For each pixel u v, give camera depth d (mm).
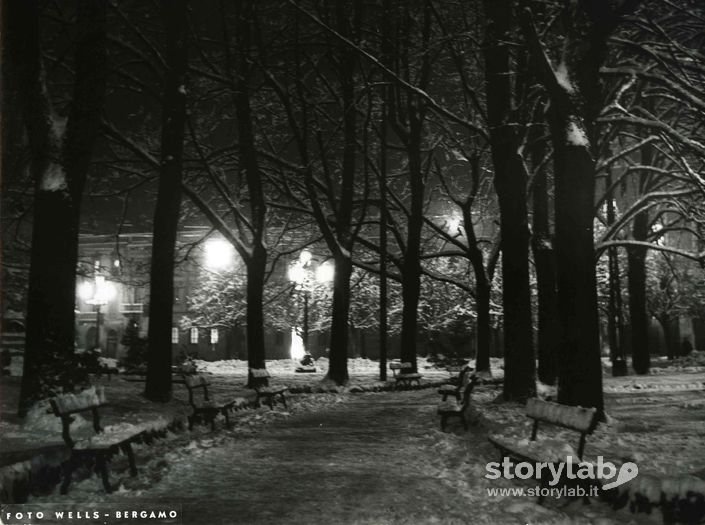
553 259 22828
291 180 31031
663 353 82562
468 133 31141
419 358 63906
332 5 27656
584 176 13820
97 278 35781
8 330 26703
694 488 6680
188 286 81875
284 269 74500
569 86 13953
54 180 13195
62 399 9281
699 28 16312
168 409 15359
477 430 13516
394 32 27234
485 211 37906
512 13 18953
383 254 32156
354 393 27250
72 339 13094
